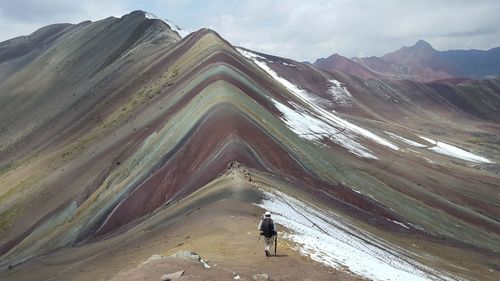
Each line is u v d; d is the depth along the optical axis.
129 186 57.31
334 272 21.70
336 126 105.31
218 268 18.92
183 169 52.84
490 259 52.94
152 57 147.12
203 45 116.81
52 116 146.00
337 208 48.69
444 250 50.09
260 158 51.38
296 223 32.03
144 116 88.25
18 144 139.12
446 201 77.69
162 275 17.28
